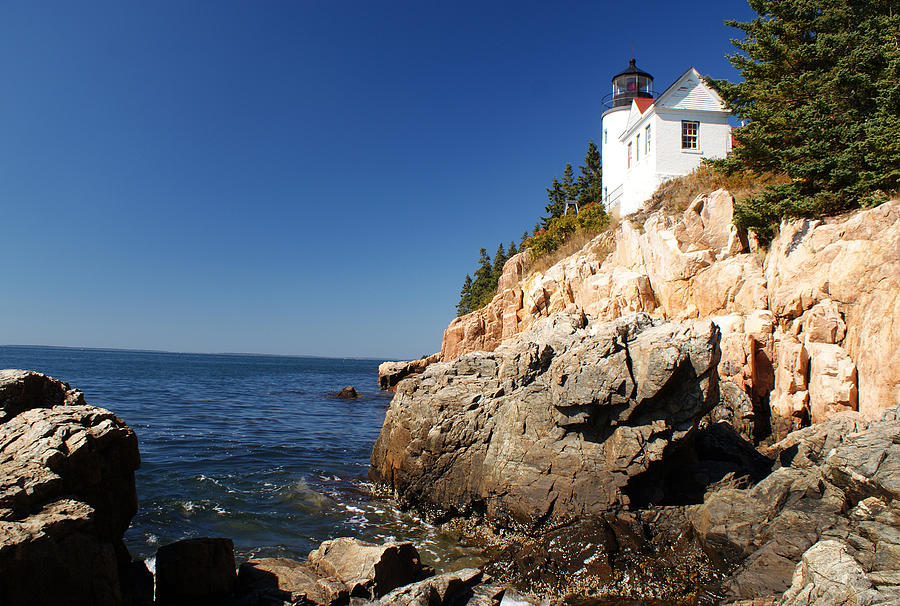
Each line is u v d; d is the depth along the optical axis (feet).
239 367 450.71
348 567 34.19
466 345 143.64
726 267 70.38
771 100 76.18
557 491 46.14
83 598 24.16
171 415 114.32
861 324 51.75
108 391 161.38
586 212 138.31
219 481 61.82
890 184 58.34
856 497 34.78
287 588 32.22
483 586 34.86
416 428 56.85
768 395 60.44
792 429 56.34
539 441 48.39
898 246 49.26
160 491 56.54
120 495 32.04
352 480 66.33
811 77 73.00
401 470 58.08
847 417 45.50
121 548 32.91
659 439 42.70
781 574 32.14
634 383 43.01
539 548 41.04
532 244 147.95
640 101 123.24
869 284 51.42
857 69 69.72
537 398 49.52
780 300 60.64
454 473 53.11
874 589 25.50
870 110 68.33
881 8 74.84
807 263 58.59
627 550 39.52
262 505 54.70
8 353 645.92
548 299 111.86
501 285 171.42
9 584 21.62
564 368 46.21
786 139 71.61
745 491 40.52
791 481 38.58
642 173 112.47
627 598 35.32
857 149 60.80
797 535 33.83
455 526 51.31
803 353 56.80
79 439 29.07
